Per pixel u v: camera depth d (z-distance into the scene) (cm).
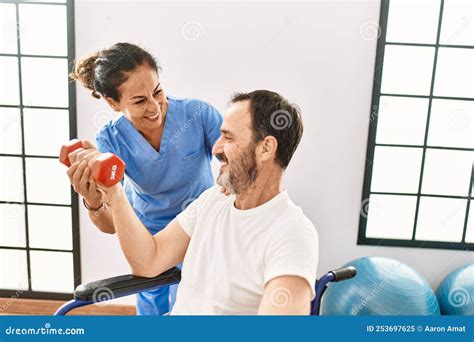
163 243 100
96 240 176
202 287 92
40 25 163
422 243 175
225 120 85
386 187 171
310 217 168
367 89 156
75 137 163
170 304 137
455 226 177
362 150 163
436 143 170
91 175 90
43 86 170
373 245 173
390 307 143
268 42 151
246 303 85
